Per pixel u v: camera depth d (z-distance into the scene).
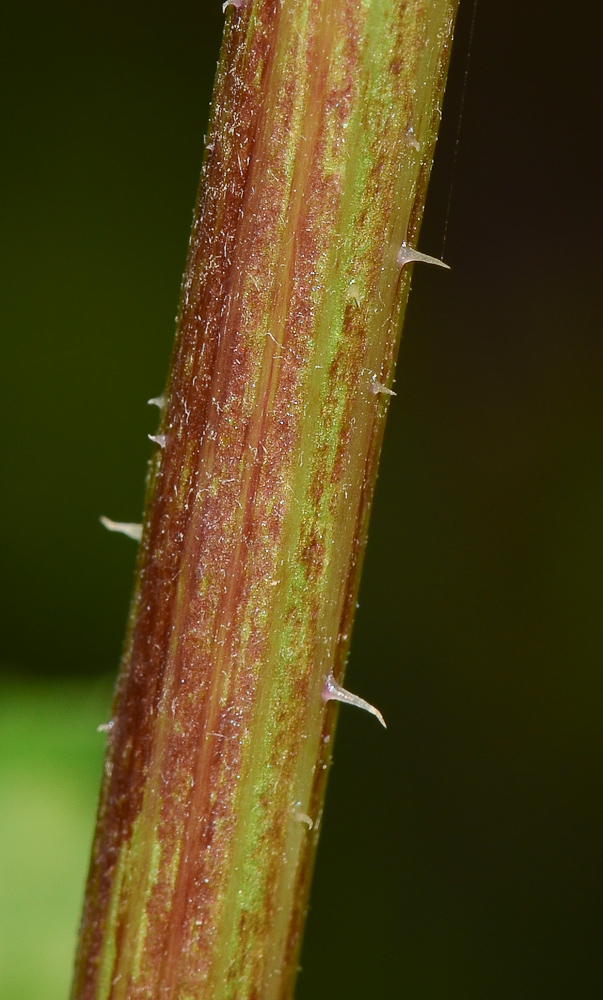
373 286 0.09
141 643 0.09
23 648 0.15
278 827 0.09
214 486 0.09
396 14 0.09
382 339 0.09
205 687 0.09
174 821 0.09
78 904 0.11
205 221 0.09
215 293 0.09
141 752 0.09
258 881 0.09
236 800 0.09
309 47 0.09
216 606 0.09
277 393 0.09
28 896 0.11
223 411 0.09
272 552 0.09
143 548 0.09
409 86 0.09
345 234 0.09
